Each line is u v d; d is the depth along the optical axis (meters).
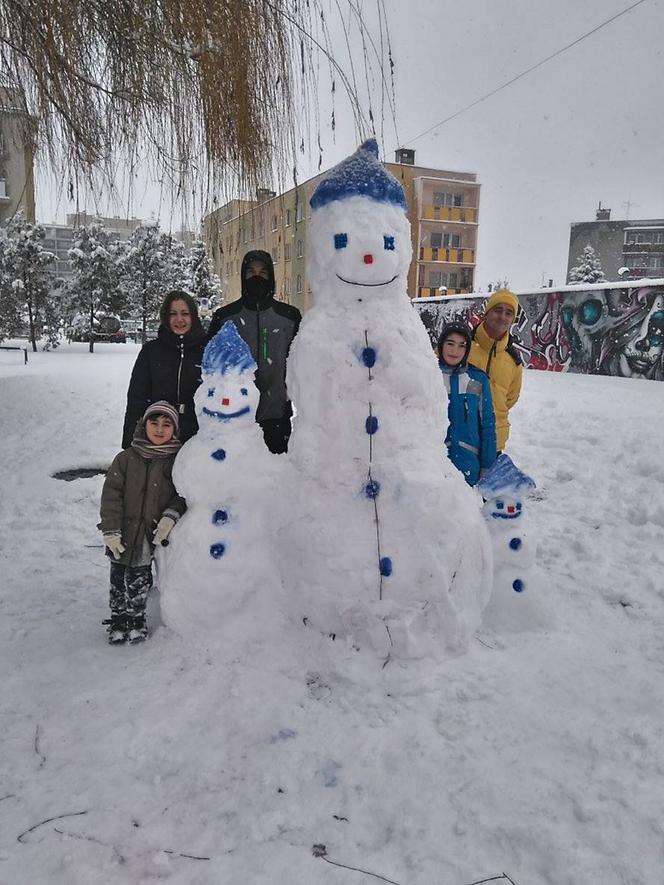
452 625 2.90
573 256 66.19
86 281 28.16
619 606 3.57
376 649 2.86
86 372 16.34
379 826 2.06
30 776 2.25
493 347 4.50
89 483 6.37
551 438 8.06
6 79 5.06
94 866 1.88
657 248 62.50
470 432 3.72
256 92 5.47
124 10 5.03
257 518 3.09
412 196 33.81
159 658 2.96
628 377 14.95
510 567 3.26
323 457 2.97
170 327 3.97
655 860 1.88
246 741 2.44
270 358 4.07
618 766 2.27
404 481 2.88
